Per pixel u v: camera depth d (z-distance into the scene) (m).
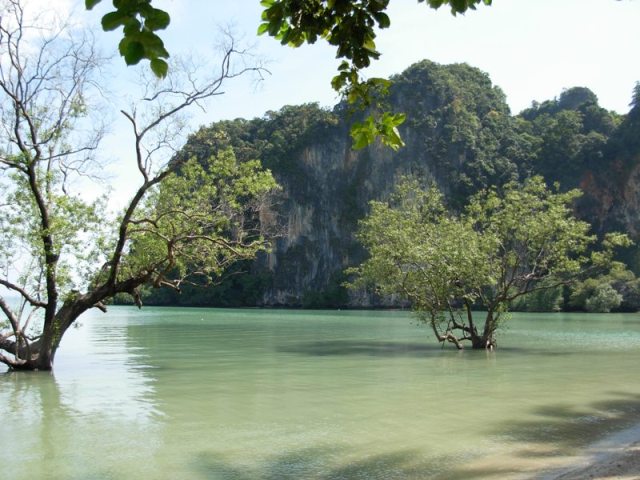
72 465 9.45
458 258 24.92
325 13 4.20
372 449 10.10
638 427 11.30
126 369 20.94
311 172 134.25
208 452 10.09
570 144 117.12
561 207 26.11
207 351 27.83
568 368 20.58
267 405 14.09
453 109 127.88
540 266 26.88
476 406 13.73
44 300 20.42
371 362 22.77
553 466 8.76
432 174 123.12
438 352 26.44
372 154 131.38
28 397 15.32
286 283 126.44
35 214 19.55
